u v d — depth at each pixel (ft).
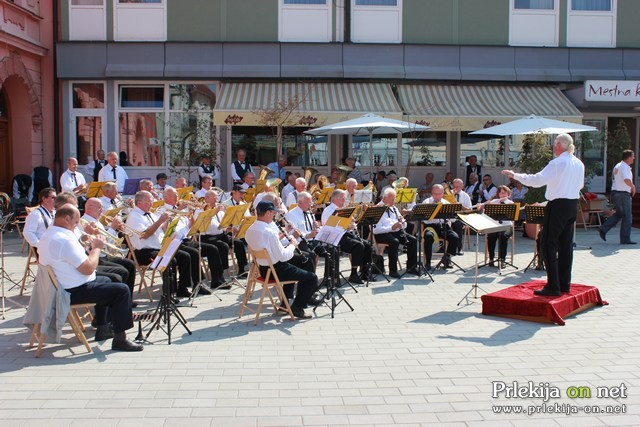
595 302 23.93
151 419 13.75
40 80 49.73
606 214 48.96
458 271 31.48
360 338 19.92
